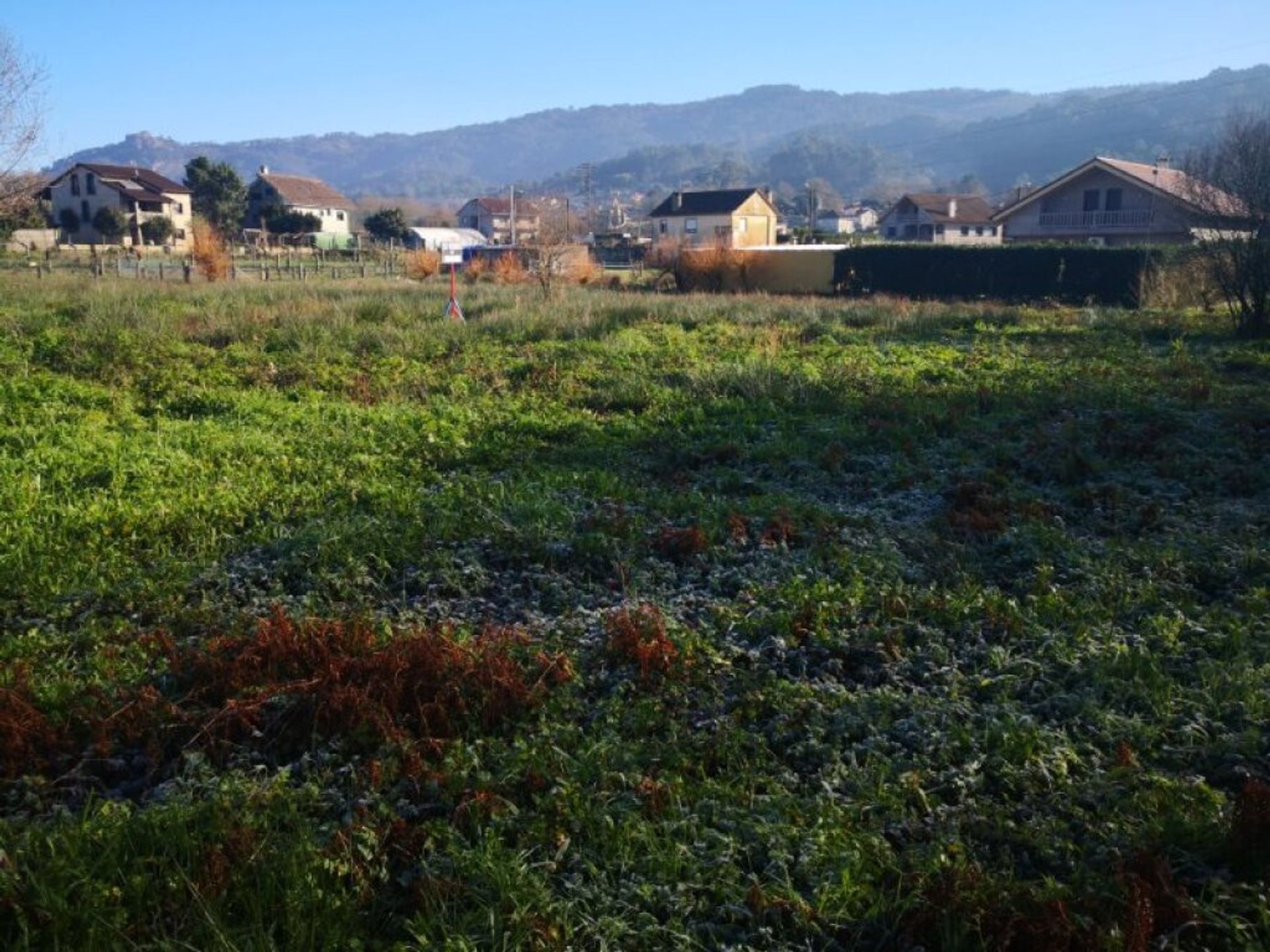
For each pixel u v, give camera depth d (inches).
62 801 163.9
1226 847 148.6
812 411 446.0
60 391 450.9
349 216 3690.9
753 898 137.8
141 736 178.9
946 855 147.8
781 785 164.4
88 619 227.3
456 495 308.3
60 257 1860.2
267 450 360.5
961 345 661.9
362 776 166.1
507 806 157.6
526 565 261.6
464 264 1674.5
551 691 193.6
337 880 141.4
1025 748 172.9
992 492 325.1
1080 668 203.5
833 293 1275.8
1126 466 353.4
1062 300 1107.9
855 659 212.7
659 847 149.2
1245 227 721.6
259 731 180.9
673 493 321.7
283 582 250.1
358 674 193.6
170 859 144.3
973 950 131.7
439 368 545.3
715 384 485.7
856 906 138.9
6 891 135.7
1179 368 550.0
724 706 191.3
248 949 128.1
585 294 965.2
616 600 242.4
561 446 382.3
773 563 261.4
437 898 138.7
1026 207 1748.3
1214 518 297.6
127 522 280.7
